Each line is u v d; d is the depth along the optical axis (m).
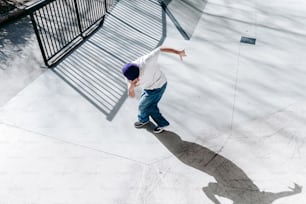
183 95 4.48
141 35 6.01
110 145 3.64
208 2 7.44
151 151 3.58
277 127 3.95
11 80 4.62
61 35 5.79
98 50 5.49
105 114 4.09
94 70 4.97
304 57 5.44
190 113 4.16
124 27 6.26
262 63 5.25
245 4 7.38
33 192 3.07
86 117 4.03
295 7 7.27
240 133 3.86
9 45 5.44
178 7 7.09
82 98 4.35
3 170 3.27
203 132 3.87
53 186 3.13
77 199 3.02
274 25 6.48
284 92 4.59
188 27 6.34
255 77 4.90
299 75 4.97
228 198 3.06
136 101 4.36
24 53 5.26
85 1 6.80
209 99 4.42
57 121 3.93
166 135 3.80
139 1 7.22
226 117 4.11
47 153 3.49
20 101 4.22
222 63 5.22
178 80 4.78
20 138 3.66
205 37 6.00
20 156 3.44
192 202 3.03
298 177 3.29
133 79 3.04
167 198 3.06
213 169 3.37
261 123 4.01
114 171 3.32
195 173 3.32
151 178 3.26
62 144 3.62
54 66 5.00
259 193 3.11
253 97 4.48
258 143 3.71
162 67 5.06
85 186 3.15
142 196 3.07
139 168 3.37
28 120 3.92
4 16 6.02
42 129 3.80
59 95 4.38
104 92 4.50
